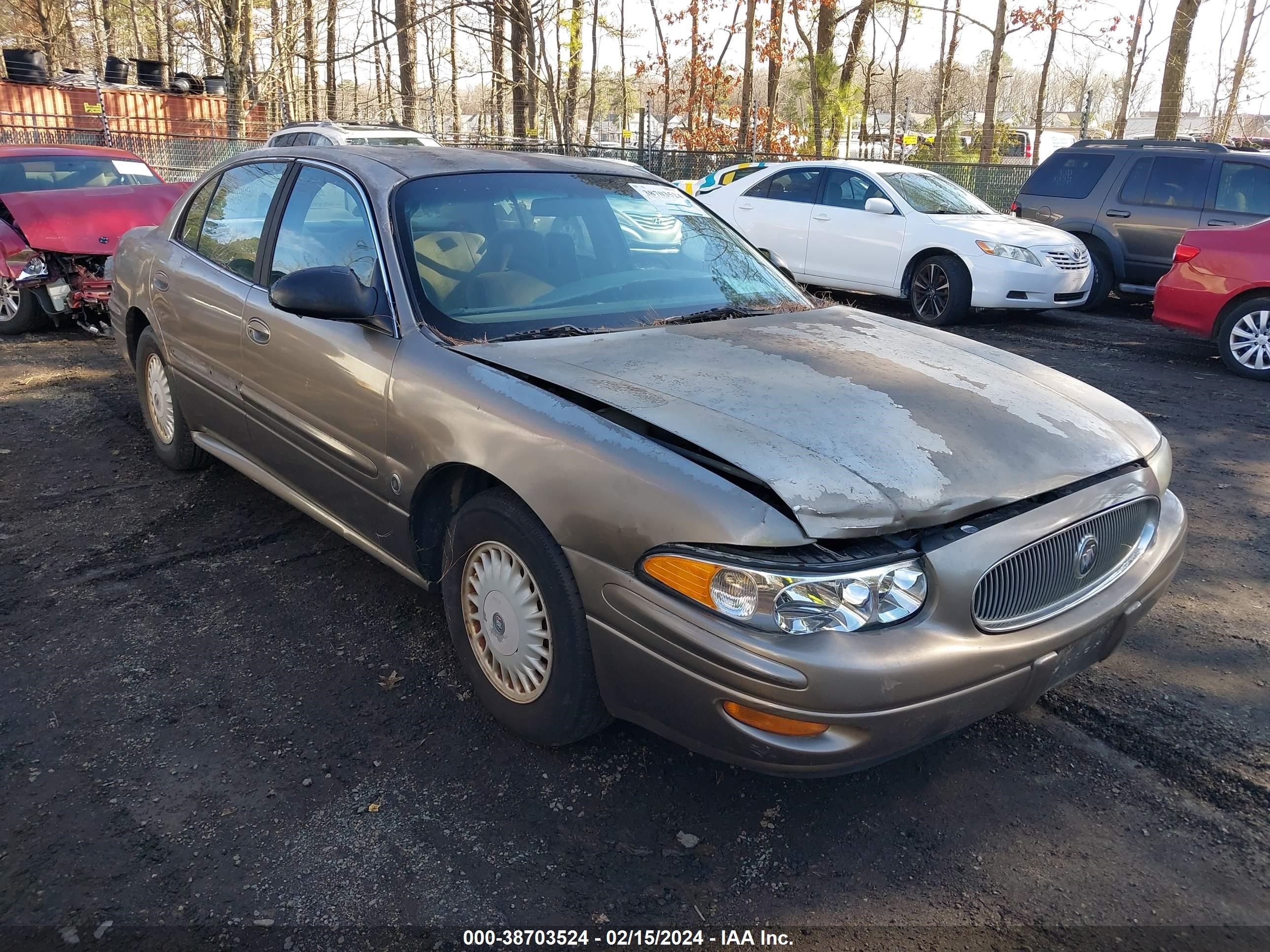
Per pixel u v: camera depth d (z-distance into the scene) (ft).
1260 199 33.24
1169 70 62.18
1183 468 18.69
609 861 8.22
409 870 8.05
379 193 11.36
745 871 8.14
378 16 58.29
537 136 66.23
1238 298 26.45
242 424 13.47
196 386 14.47
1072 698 10.76
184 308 14.30
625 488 7.98
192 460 16.40
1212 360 28.48
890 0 71.05
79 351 25.81
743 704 7.39
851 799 9.06
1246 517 16.25
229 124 71.46
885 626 7.48
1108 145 37.09
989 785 9.30
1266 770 9.57
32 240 25.34
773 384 9.16
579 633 8.59
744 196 38.99
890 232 34.27
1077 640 8.54
